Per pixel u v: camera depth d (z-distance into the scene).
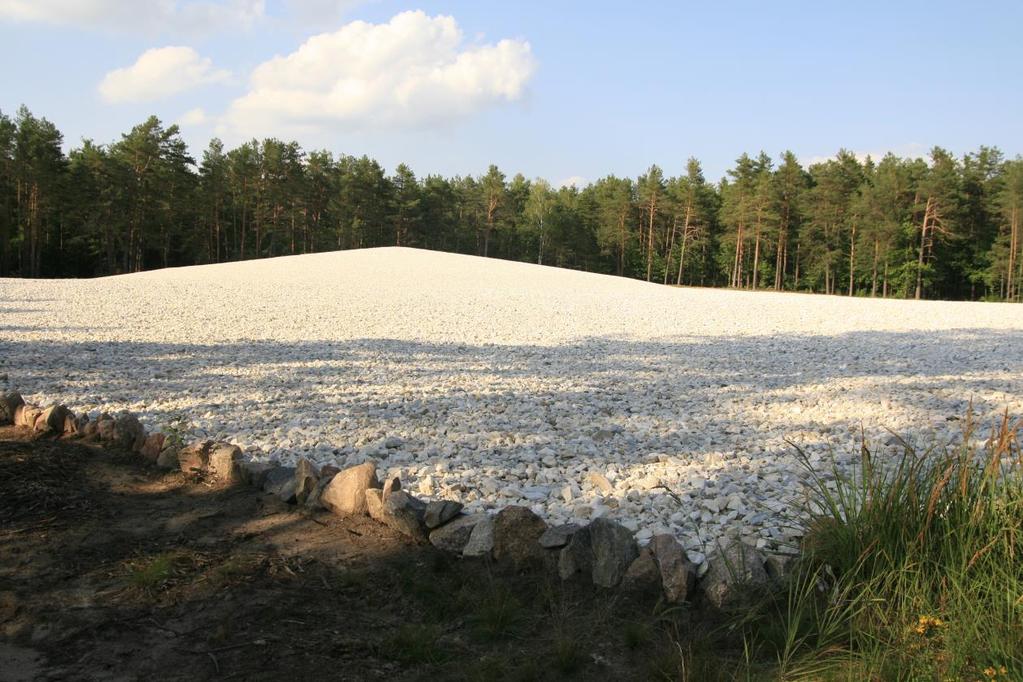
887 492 3.46
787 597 3.26
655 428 7.30
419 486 5.13
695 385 9.82
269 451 6.14
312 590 3.56
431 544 4.02
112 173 48.62
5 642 3.08
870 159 67.38
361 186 63.94
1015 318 20.95
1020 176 50.66
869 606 3.03
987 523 3.20
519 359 12.13
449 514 4.06
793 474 5.43
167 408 7.71
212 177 56.56
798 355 12.93
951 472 3.38
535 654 3.03
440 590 3.56
